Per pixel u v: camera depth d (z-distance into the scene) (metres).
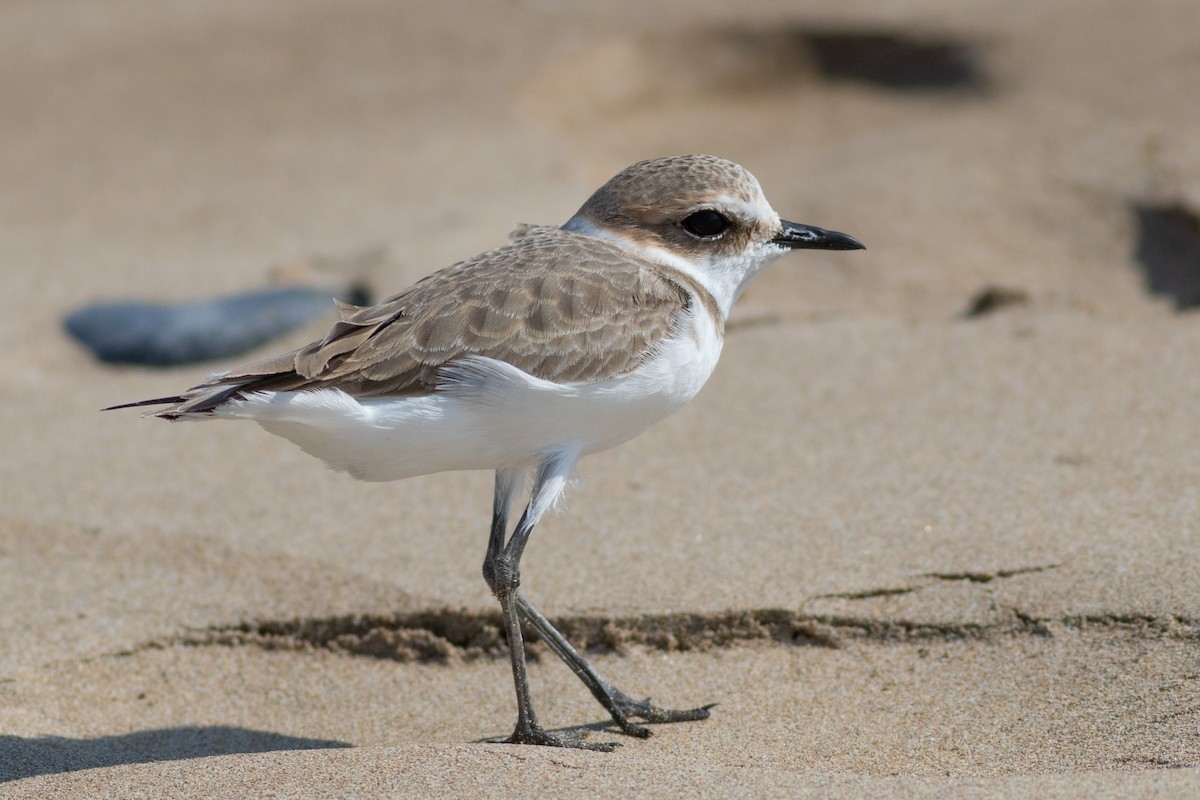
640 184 8.77
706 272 8.77
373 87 19.62
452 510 10.59
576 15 21.22
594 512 10.35
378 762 6.88
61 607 9.58
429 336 7.68
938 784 6.41
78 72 20.47
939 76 19.61
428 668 9.09
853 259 15.18
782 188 16.88
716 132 19.17
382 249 15.09
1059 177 16.00
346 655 9.27
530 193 16.42
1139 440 10.61
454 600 9.28
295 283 14.60
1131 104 17.38
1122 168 15.89
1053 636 8.22
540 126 18.55
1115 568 8.63
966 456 10.66
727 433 11.51
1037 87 18.27
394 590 9.45
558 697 8.66
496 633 9.12
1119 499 9.66
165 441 12.09
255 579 9.80
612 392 7.81
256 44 21.11
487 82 19.52
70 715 8.65
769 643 8.78
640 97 20.00
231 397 7.33
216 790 6.68
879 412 11.61
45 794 6.82
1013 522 9.47
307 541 10.21
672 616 8.91
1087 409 11.25
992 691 7.94
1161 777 6.28
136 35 21.67
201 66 20.52
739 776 6.61
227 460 11.68
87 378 13.56
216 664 9.19
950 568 8.97
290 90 19.67
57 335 14.22
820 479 10.54
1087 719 7.45
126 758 8.12
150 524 10.57
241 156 18.02
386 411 7.50
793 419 11.63
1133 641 7.98
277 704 8.80
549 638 8.25
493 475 11.20
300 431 7.60
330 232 15.82
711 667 8.69
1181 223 14.88
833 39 20.23
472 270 8.11
